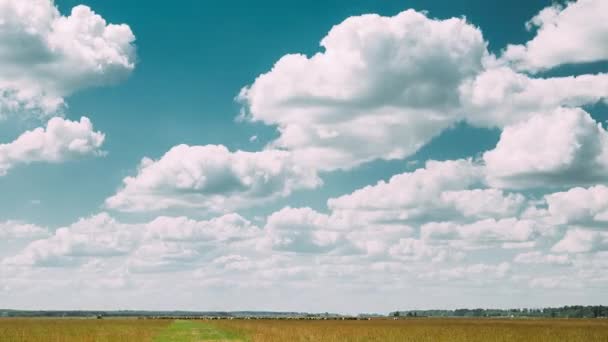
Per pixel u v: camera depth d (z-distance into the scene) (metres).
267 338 52.62
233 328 78.38
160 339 53.75
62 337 52.12
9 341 48.66
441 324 111.12
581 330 73.12
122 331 66.38
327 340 51.44
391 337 55.56
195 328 82.00
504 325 103.12
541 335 59.22
